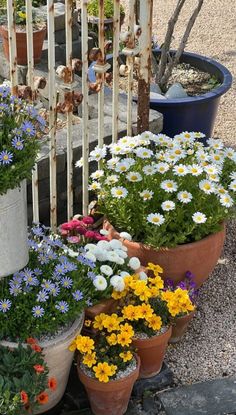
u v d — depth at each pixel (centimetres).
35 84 137
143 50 158
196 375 141
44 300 119
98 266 140
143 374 137
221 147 159
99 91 152
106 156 175
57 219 175
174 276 149
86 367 127
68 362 127
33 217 155
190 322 155
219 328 154
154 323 131
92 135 176
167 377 139
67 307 121
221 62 288
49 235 152
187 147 163
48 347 119
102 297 136
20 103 116
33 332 119
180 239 143
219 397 134
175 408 132
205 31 320
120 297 135
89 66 207
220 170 151
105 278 136
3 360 115
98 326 130
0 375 112
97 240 151
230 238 183
